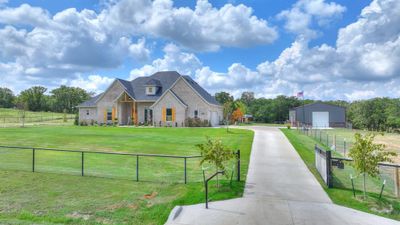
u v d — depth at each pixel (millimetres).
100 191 11070
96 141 25125
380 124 58062
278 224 7824
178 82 43312
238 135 29516
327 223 7906
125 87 44844
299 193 10406
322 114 56656
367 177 13055
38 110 113062
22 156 18094
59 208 9398
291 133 32469
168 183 11977
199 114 42500
